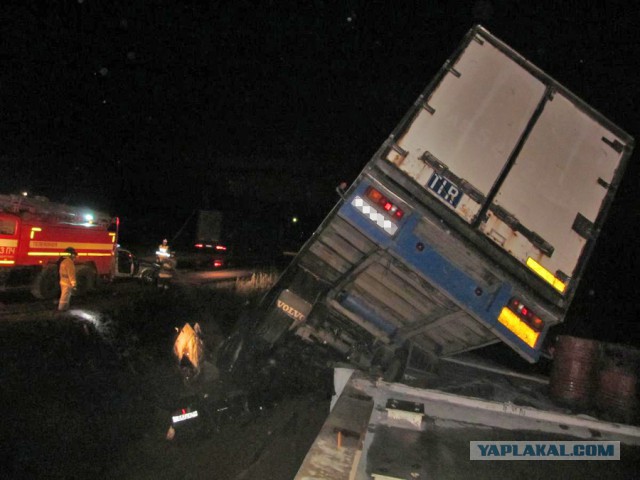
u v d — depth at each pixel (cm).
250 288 1764
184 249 3134
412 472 256
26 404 602
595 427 349
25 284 1260
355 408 312
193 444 500
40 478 445
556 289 440
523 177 463
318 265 574
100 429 550
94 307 1295
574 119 497
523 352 431
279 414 535
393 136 456
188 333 638
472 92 483
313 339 595
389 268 493
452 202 444
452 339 553
